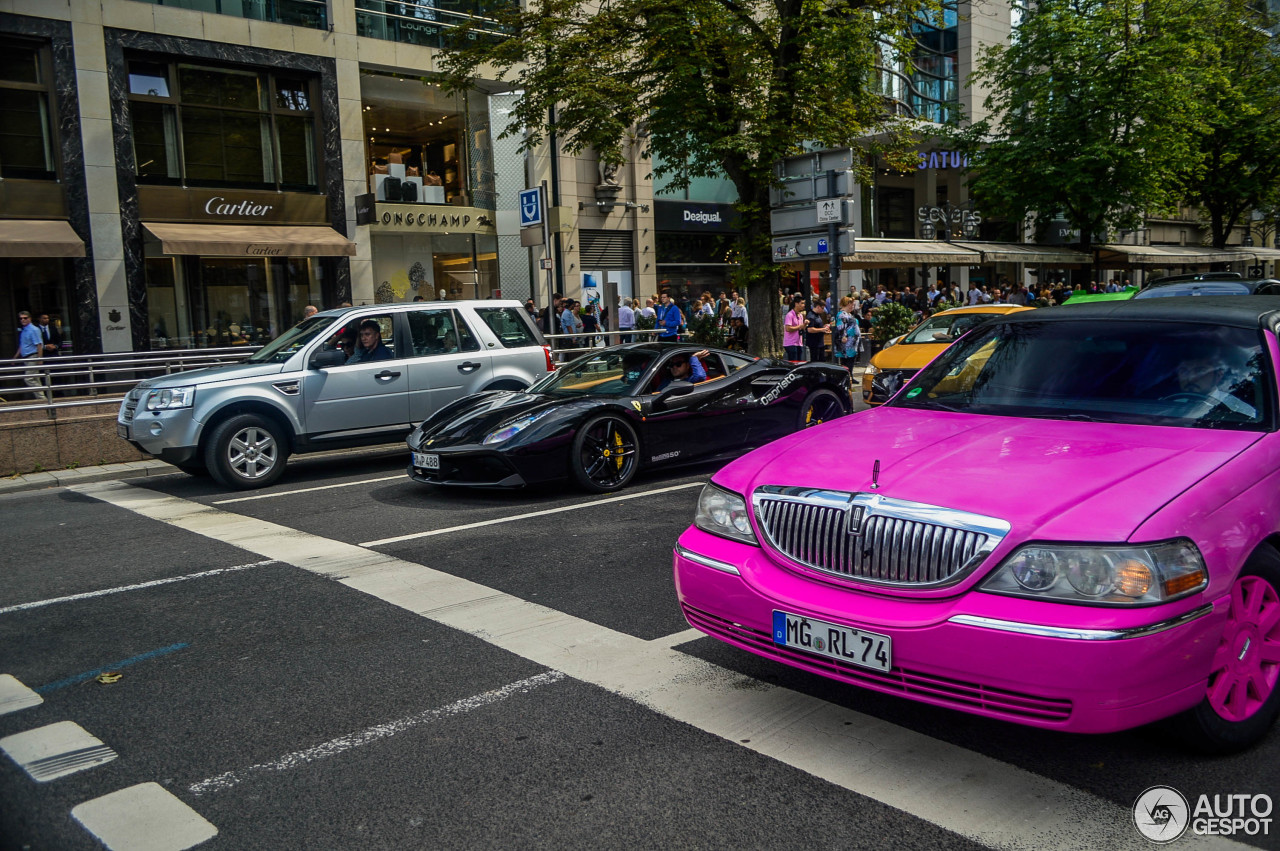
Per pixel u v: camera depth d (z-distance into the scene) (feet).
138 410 28.40
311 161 69.15
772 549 10.79
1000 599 9.07
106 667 13.84
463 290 78.38
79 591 17.97
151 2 60.59
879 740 10.76
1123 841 8.58
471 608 16.05
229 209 64.39
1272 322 12.53
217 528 23.34
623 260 88.94
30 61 57.00
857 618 9.73
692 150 53.31
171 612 16.39
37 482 31.12
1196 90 87.81
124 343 60.13
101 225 59.00
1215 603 9.08
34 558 20.85
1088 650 8.52
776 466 11.60
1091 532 8.93
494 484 24.71
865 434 12.30
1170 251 133.80
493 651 13.93
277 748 10.98
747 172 50.55
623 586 17.06
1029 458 10.52
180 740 11.28
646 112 51.88
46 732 11.62
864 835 8.79
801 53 50.19
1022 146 89.61
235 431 28.55
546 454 24.80
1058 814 9.07
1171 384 12.02
